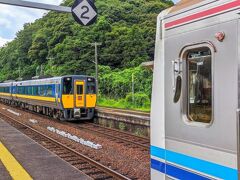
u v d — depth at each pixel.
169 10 3.59
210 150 2.96
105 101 40.66
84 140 13.00
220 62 2.85
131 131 17.69
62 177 7.68
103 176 8.09
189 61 3.26
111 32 53.38
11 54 86.06
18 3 5.84
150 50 49.38
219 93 2.86
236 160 2.68
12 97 37.56
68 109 21.56
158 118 3.69
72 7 6.16
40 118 23.72
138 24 55.88
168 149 3.53
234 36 2.72
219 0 2.87
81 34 55.19
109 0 66.38
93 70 50.97
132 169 8.88
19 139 12.96
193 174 3.17
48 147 11.80
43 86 25.05
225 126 2.80
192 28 3.16
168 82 3.51
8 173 7.89
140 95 35.66
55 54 59.50
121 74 45.19
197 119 3.16
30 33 79.38
